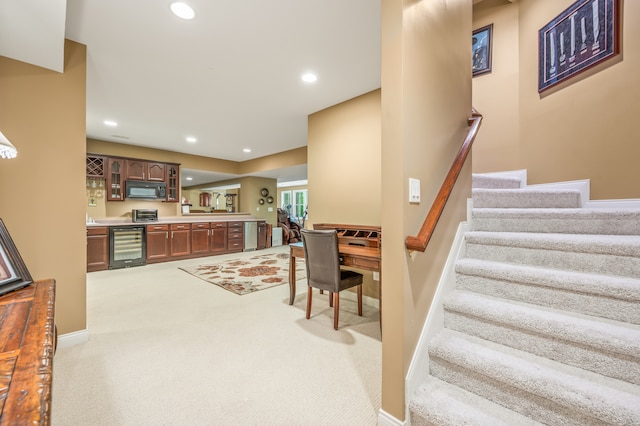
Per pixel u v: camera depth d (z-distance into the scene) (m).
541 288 1.47
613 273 1.44
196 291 3.65
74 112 2.16
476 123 1.95
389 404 1.33
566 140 2.55
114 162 5.44
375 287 3.15
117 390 1.64
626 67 2.12
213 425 1.38
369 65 2.63
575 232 1.86
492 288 1.64
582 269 1.52
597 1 2.29
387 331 1.34
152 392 1.62
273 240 8.20
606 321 1.27
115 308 3.01
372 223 3.19
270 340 2.28
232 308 3.03
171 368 1.87
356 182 3.34
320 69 2.71
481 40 3.34
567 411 1.06
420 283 1.42
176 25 2.05
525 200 2.37
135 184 5.66
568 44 2.52
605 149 2.26
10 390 0.62
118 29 2.08
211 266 5.21
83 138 2.20
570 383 1.09
